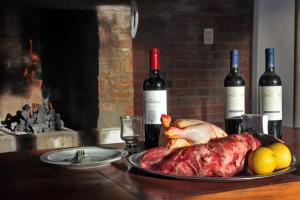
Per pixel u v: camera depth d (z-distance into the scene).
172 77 3.42
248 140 0.97
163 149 1.02
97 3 2.90
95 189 0.88
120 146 1.39
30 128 2.89
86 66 3.05
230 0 3.54
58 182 0.94
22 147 2.72
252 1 3.62
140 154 1.12
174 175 0.90
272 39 3.67
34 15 3.08
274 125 1.31
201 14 3.46
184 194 0.82
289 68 3.60
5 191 0.88
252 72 3.68
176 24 3.39
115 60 2.98
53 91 3.20
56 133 2.84
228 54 3.58
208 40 3.50
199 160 0.91
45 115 3.01
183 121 1.09
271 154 0.94
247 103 3.73
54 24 3.13
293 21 3.50
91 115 3.04
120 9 2.95
